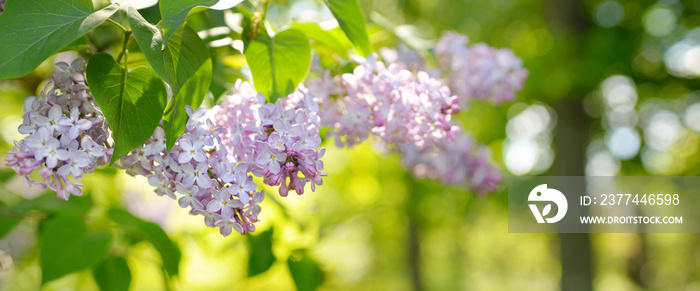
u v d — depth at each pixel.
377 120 0.71
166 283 0.86
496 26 3.24
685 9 2.99
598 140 3.51
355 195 4.25
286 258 0.91
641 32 2.97
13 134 1.35
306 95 0.66
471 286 10.43
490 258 11.22
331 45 0.78
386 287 7.88
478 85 0.94
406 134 0.73
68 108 0.58
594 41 2.80
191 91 0.59
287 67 0.69
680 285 8.88
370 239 5.84
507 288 10.48
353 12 0.68
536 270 11.05
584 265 2.93
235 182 0.59
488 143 3.49
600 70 2.71
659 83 3.09
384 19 0.93
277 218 1.05
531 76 2.65
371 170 4.02
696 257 9.02
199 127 0.59
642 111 3.37
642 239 9.07
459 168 1.00
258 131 0.61
